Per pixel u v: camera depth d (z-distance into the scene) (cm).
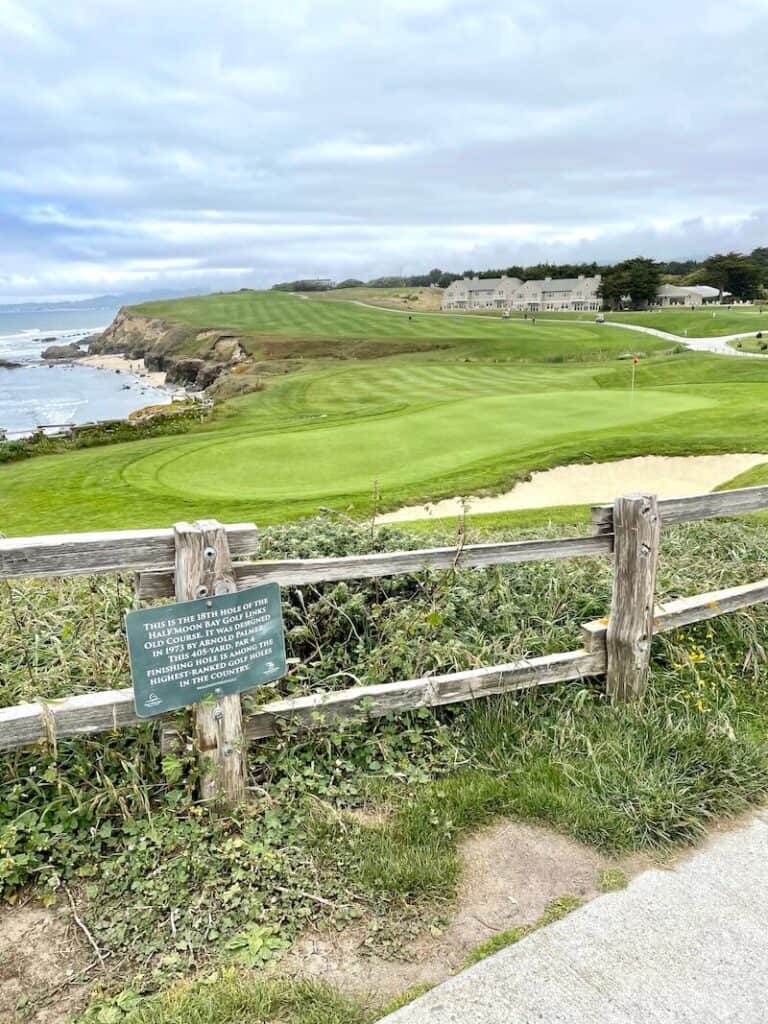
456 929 246
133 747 300
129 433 2484
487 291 12725
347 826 289
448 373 3912
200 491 1291
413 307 12031
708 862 277
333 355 5794
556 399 2245
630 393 2372
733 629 443
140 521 1085
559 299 12319
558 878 269
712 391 2383
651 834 288
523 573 464
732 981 225
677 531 614
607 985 223
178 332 8125
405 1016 213
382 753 330
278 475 1406
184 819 285
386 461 1477
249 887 259
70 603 400
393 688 331
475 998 219
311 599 406
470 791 307
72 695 314
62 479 1490
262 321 8525
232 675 286
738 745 338
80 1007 217
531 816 299
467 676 345
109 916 248
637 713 357
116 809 287
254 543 285
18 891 260
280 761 314
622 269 11419
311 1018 212
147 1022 209
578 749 335
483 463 1369
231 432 2011
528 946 238
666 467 1347
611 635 368
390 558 330
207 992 219
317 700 319
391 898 257
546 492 1247
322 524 501
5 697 321
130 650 262
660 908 254
